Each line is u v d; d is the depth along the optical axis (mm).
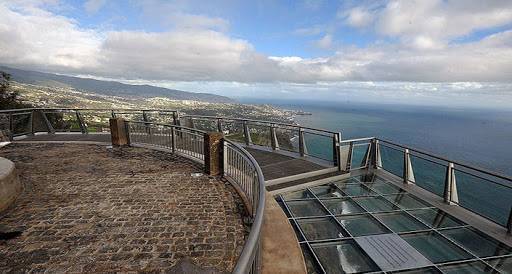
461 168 5891
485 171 5285
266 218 4441
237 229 4453
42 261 3561
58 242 4004
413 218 5723
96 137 12633
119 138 10375
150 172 7379
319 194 7027
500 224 5176
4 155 9047
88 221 4656
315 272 4180
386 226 5355
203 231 4379
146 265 3518
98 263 3539
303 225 5484
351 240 4930
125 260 3613
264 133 11258
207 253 3809
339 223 5512
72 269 3414
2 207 4961
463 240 4980
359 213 5934
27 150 9797
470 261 4352
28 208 5121
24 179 6688
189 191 6059
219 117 12500
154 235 4238
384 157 8531
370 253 4500
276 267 3229
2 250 3785
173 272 3400
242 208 5207
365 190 7277
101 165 7996
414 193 6879
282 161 9234
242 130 11906
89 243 3994
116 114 14734
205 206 5293
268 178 7453
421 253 4598
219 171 7180
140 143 10461
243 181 5766
